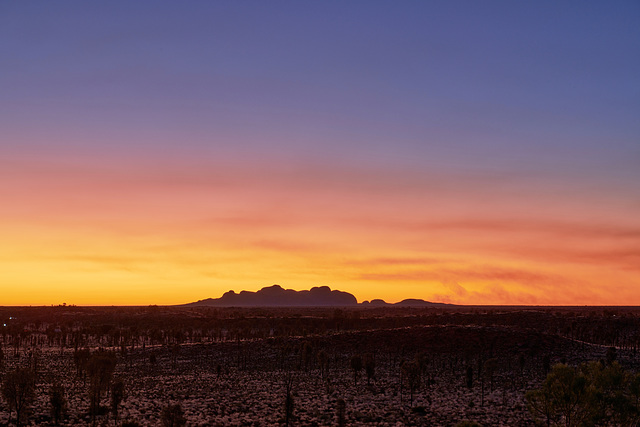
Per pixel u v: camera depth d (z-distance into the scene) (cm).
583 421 8638
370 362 16288
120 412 11912
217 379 17662
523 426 10769
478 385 16250
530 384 16188
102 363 13462
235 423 10756
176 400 13600
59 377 18075
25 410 10819
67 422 10938
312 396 14350
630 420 8625
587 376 9144
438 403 13325
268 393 14750
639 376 8962
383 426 10781
